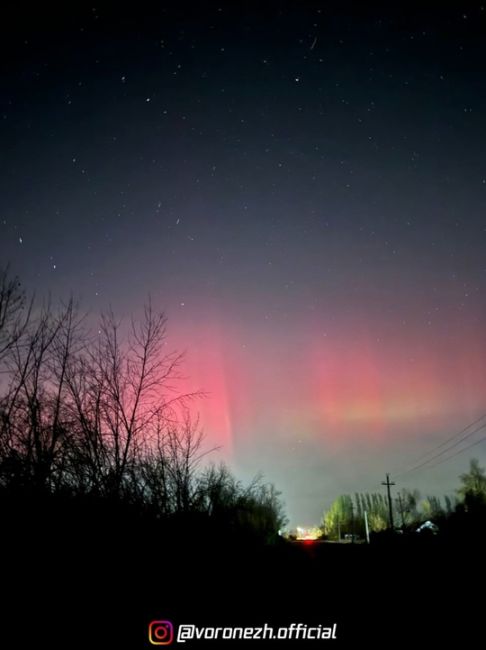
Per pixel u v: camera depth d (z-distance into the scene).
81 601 7.75
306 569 14.53
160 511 11.36
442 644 6.25
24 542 7.93
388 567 15.05
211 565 12.81
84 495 9.53
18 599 7.14
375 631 7.04
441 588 10.50
